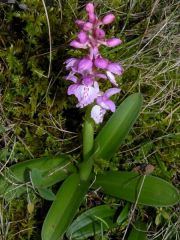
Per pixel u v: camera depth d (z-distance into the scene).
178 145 0.17
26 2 0.18
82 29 0.13
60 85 0.17
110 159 0.17
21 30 0.18
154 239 0.16
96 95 0.14
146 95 0.18
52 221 0.14
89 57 0.13
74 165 0.16
